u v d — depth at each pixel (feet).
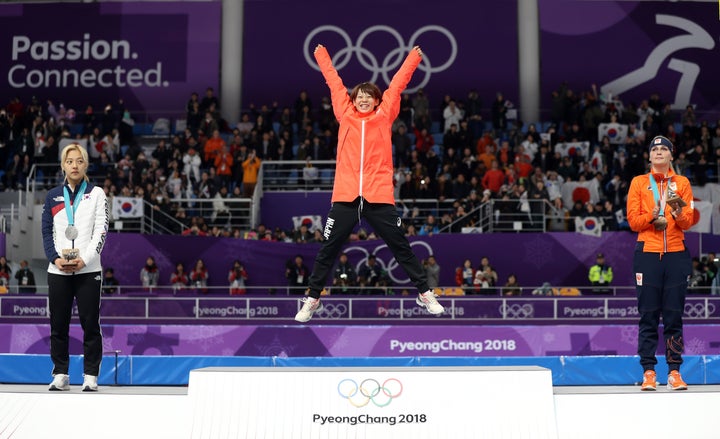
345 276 61.52
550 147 78.07
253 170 73.72
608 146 75.10
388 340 48.91
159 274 63.93
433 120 86.99
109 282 61.77
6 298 54.13
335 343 48.93
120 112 84.33
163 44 88.17
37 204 71.41
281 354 48.96
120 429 17.31
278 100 87.81
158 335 49.16
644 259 21.29
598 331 49.19
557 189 71.15
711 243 65.67
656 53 86.84
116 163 76.64
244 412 17.03
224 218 70.23
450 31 87.66
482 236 65.21
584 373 33.27
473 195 68.80
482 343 48.91
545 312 54.75
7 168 77.87
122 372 36.63
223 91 88.07
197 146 76.84
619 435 17.10
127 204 65.77
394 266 64.18
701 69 86.69
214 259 64.75
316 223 71.36
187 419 17.08
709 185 71.97
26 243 69.77
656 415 17.22
